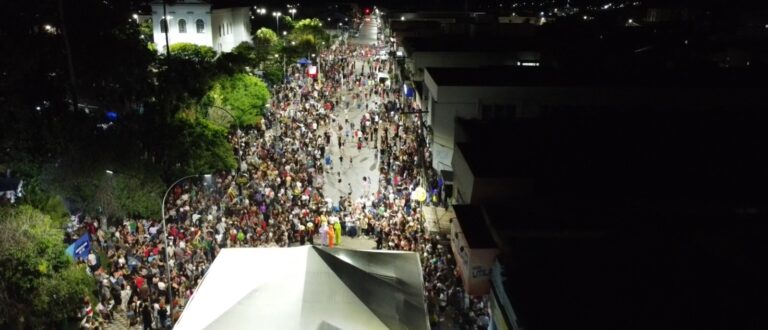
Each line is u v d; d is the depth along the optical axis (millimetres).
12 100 29984
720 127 27219
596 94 31422
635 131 26625
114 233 26125
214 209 28547
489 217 19531
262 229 26719
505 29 60781
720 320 11852
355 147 44219
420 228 26703
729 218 18953
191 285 22141
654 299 12781
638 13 81812
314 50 79500
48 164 26250
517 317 13195
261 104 43094
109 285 21844
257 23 96000
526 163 22688
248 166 35562
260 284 15898
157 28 70188
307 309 14852
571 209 20203
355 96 62000
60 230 20078
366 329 14664
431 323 19766
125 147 27312
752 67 39062
